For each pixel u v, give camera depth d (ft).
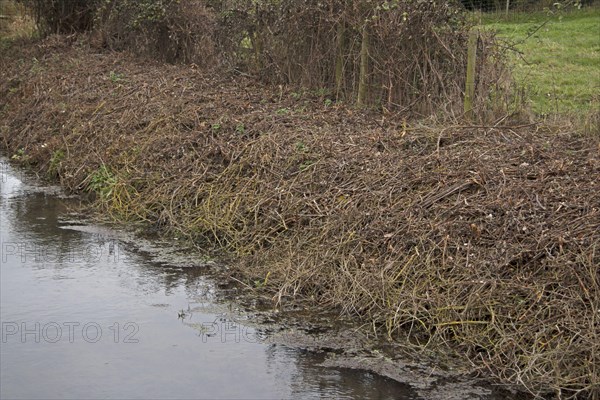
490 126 29.35
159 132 35.06
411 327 20.77
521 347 18.86
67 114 41.16
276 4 41.24
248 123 33.55
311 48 39.42
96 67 49.49
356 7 35.86
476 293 20.27
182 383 18.67
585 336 18.30
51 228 30.04
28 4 64.54
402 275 22.18
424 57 34.09
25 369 19.33
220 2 48.47
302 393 18.19
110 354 20.08
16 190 35.24
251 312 22.61
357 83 37.35
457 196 23.98
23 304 23.12
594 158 25.85
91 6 62.64
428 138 28.94
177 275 25.40
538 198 22.85
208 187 30.09
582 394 17.83
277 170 29.01
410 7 33.99
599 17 61.77
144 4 51.47
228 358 19.89
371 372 19.19
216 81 42.98
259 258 25.73
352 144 29.53
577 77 43.45
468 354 19.58
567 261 20.02
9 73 54.03
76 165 36.04
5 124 45.19
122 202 31.94
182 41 50.34
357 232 24.21
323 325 21.71
